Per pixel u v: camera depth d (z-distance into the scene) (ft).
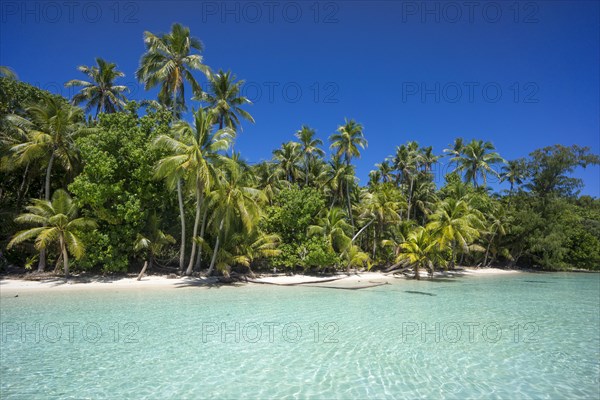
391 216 124.67
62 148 80.23
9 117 75.82
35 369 28.45
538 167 161.07
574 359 33.32
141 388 25.17
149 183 84.12
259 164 136.26
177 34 98.32
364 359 32.24
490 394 25.35
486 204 146.51
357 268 123.44
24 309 50.19
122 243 80.28
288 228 108.37
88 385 25.55
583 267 166.50
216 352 33.37
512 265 165.37
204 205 91.15
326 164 137.90
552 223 152.66
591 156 152.76
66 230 72.18
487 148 156.87
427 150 170.91
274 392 24.85
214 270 92.63
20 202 88.89
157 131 84.94
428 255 109.50
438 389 26.02
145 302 57.41
